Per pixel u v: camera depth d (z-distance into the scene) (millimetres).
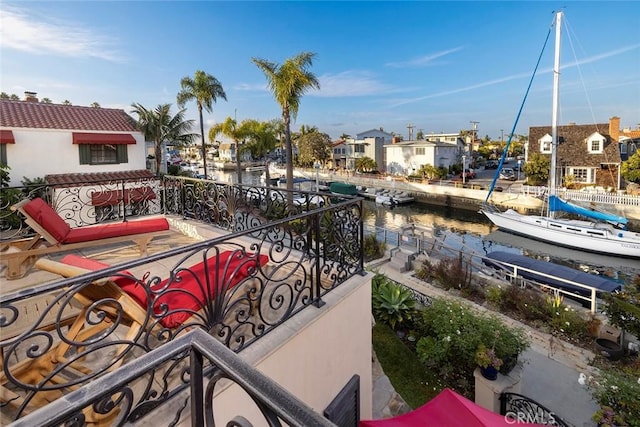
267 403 892
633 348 6871
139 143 17266
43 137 14422
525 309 8477
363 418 3688
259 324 2773
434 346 6414
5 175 12562
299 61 18500
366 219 26203
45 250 4055
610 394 4949
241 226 5641
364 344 3660
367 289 3654
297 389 2721
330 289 3279
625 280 13789
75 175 15039
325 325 3016
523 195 25641
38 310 2891
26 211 3920
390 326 8000
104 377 967
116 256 4754
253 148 32438
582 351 7094
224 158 69562
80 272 2154
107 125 16781
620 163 27484
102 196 8984
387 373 6469
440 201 30828
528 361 6402
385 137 55062
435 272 10867
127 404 1272
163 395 1854
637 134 36594
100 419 1716
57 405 861
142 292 2379
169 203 7121
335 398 3189
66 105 17734
